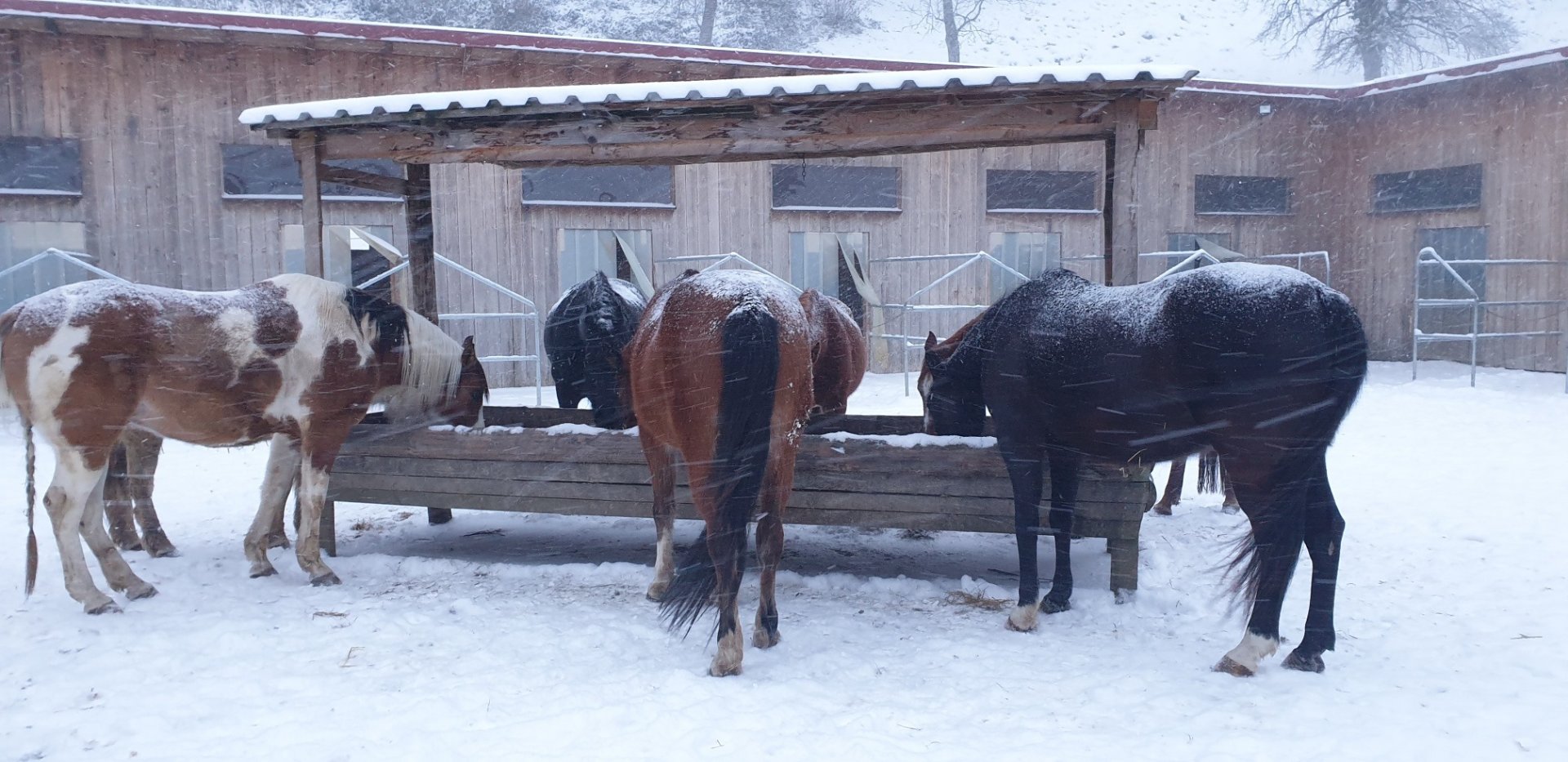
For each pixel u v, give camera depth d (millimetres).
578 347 5070
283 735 2695
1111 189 4918
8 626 3691
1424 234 13141
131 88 9820
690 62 10875
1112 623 3740
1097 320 3469
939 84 4102
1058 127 4465
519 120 4770
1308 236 14000
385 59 10523
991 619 3814
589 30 25500
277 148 10484
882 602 4055
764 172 12195
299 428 4324
